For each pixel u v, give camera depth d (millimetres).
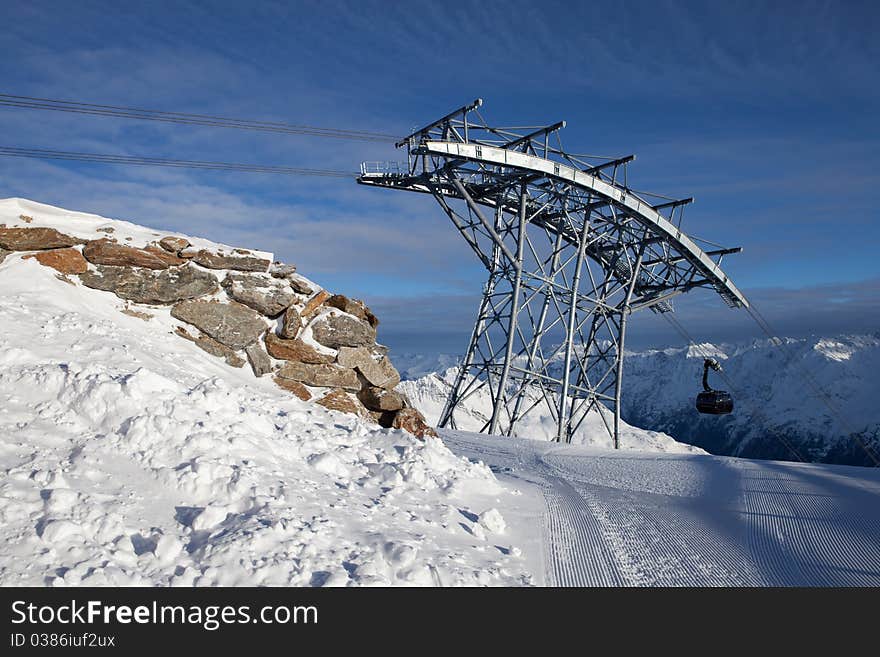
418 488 12844
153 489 8789
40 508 7414
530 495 15898
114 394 10445
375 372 20484
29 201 17844
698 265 59062
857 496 15750
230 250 19438
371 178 49312
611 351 61375
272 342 19016
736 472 20125
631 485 18891
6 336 12484
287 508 9039
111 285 17156
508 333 50469
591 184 47188
